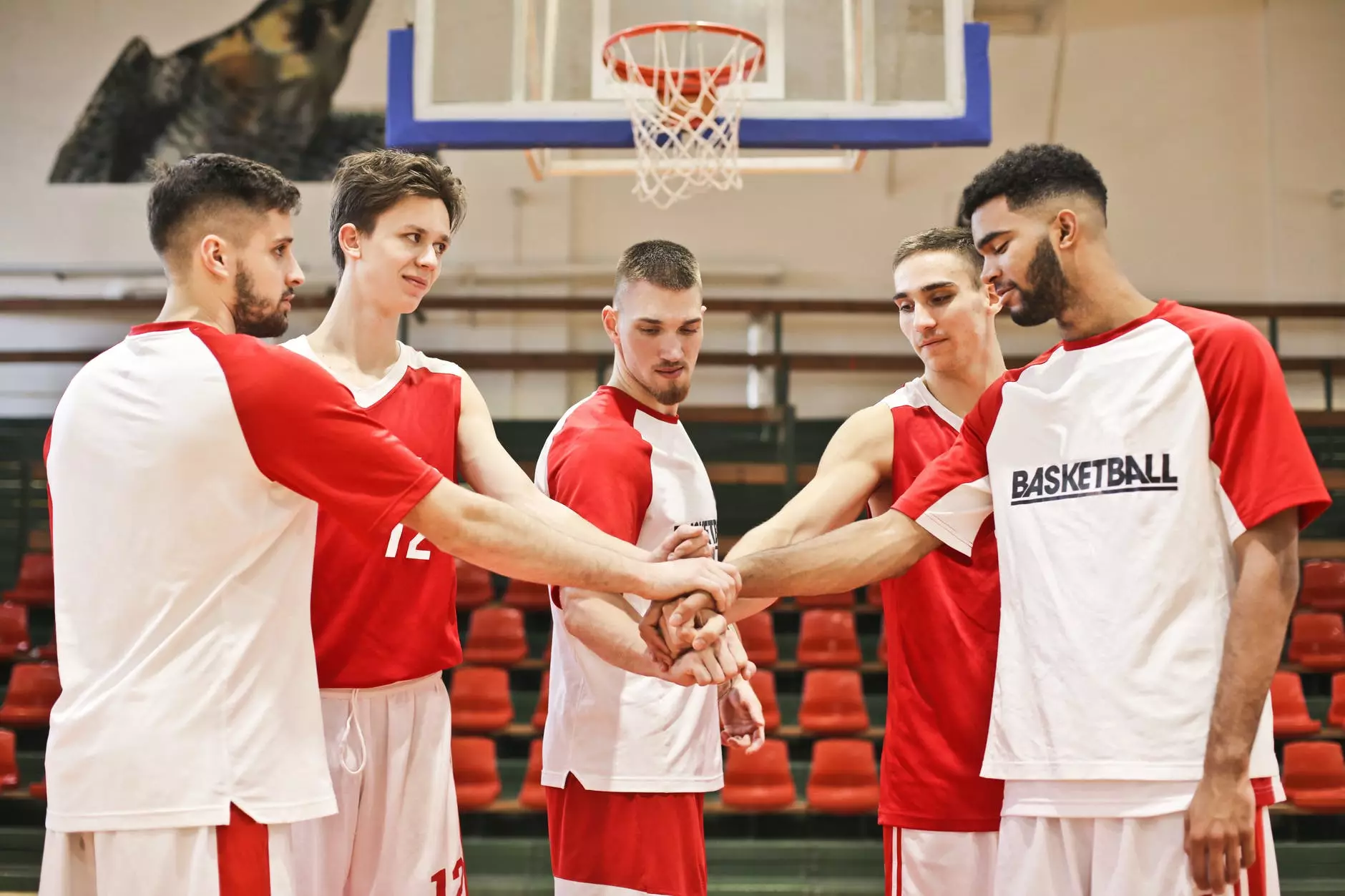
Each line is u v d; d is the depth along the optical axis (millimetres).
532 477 6961
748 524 6598
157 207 1699
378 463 1635
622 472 2156
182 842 1491
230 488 1579
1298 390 7781
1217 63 8102
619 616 2080
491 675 5293
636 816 2152
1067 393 1697
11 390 7832
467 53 4293
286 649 1626
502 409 7805
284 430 1596
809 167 5105
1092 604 1599
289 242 1787
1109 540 1603
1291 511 1514
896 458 2293
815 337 8039
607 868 2148
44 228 8055
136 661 1524
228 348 1612
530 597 6152
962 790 2047
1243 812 1459
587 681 2207
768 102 4234
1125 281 1709
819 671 5391
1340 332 7859
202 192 1682
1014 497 1748
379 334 2020
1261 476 1509
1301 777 4754
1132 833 1539
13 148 8133
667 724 2186
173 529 1552
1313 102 8016
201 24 8203
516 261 7961
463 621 6191
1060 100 8109
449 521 1681
